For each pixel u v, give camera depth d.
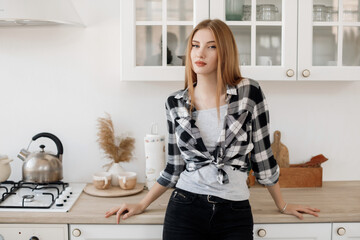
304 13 2.00
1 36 2.29
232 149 1.63
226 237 1.61
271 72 2.01
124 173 2.22
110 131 2.25
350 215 1.79
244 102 1.66
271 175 1.77
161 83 2.34
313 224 1.81
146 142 2.18
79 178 2.37
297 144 2.39
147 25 2.03
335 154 2.41
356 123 2.40
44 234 1.79
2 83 2.31
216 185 1.61
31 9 1.84
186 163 1.76
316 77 2.03
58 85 2.33
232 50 1.68
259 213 1.81
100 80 2.33
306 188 2.23
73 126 2.35
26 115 2.33
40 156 2.12
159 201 2.00
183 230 1.62
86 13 2.29
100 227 1.80
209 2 1.99
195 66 1.66
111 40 2.31
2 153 2.35
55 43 2.30
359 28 2.06
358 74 2.04
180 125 1.68
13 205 1.88
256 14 2.02
